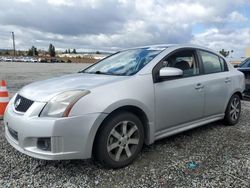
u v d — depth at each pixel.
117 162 3.29
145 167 3.37
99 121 3.04
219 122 5.38
